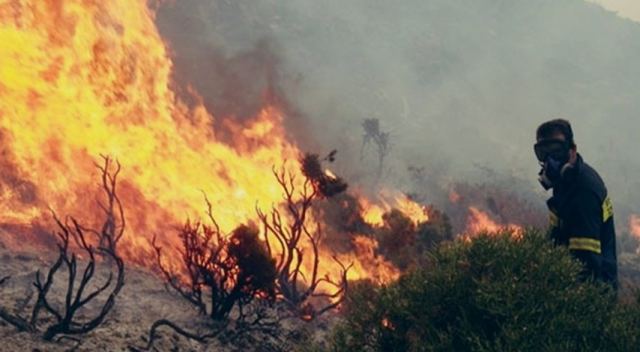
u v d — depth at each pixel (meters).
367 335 4.11
